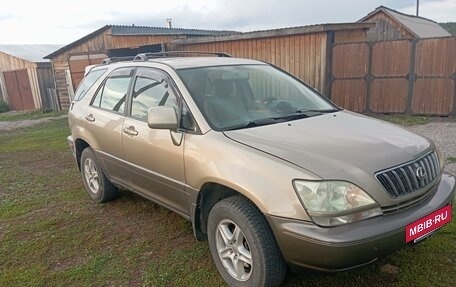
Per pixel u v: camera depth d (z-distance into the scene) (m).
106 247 3.57
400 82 10.24
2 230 4.13
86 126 4.52
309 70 11.00
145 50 16.14
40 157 7.86
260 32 11.46
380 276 2.81
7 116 18.72
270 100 3.57
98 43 17.28
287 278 2.85
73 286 2.98
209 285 2.87
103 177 4.52
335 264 2.18
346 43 10.60
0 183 6.04
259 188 2.39
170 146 3.13
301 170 2.30
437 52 9.63
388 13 18.89
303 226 2.22
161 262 3.24
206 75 3.49
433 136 7.52
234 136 2.79
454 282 2.68
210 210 3.03
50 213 4.54
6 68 22.28
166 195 3.39
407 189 2.39
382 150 2.52
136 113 3.73
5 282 3.08
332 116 3.31
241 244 2.66
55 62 18.36
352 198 2.21
